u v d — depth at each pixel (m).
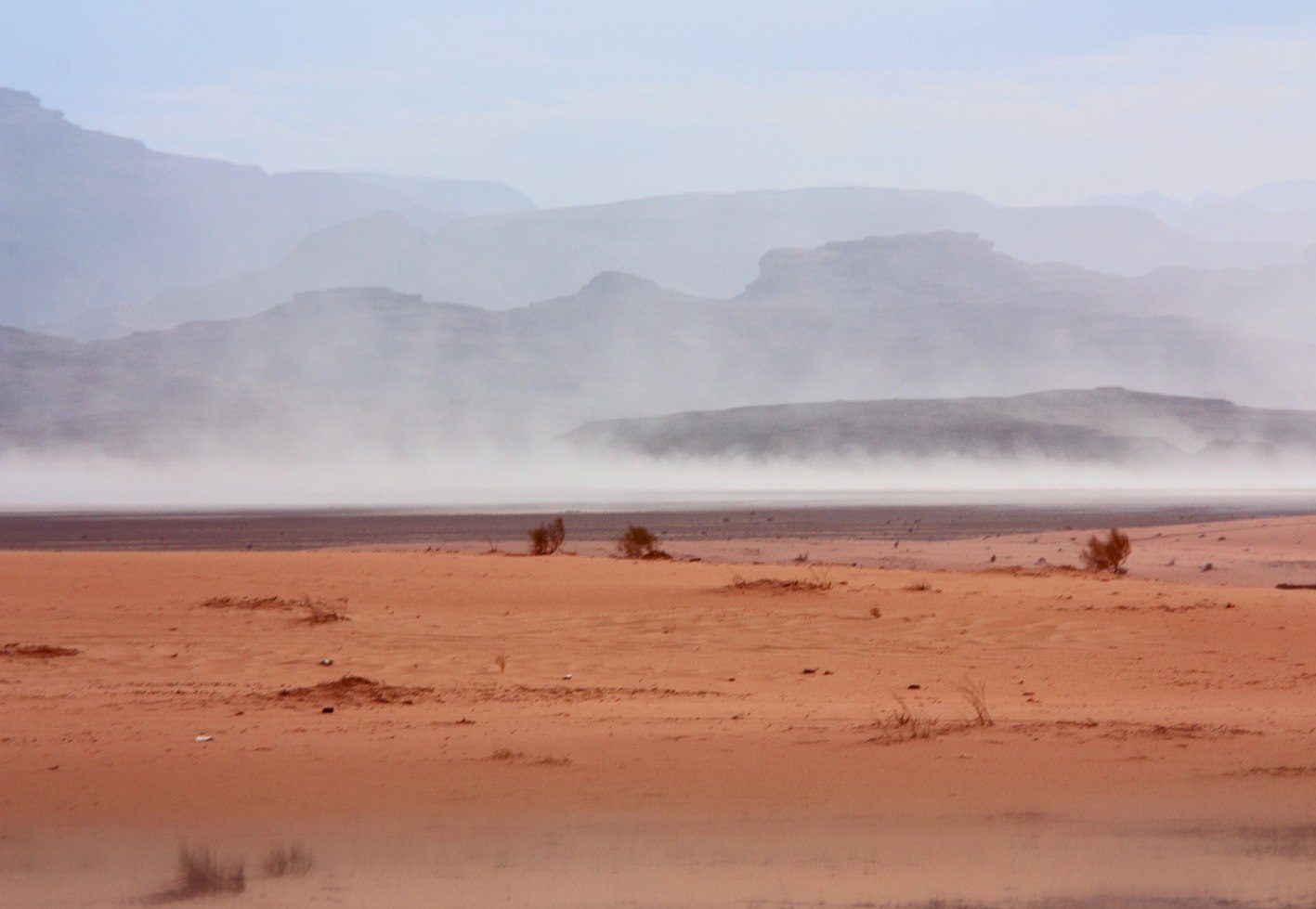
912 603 46.19
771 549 118.94
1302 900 14.31
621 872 15.29
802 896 14.55
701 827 17.06
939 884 14.93
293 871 15.29
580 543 134.75
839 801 18.23
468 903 14.31
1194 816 17.55
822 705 26.86
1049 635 39.28
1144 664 34.44
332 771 19.78
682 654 36.00
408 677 31.12
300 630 39.72
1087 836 16.70
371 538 161.25
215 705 26.09
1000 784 19.16
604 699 27.67
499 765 20.16
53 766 19.94
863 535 159.25
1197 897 14.49
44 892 14.64
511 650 36.41
